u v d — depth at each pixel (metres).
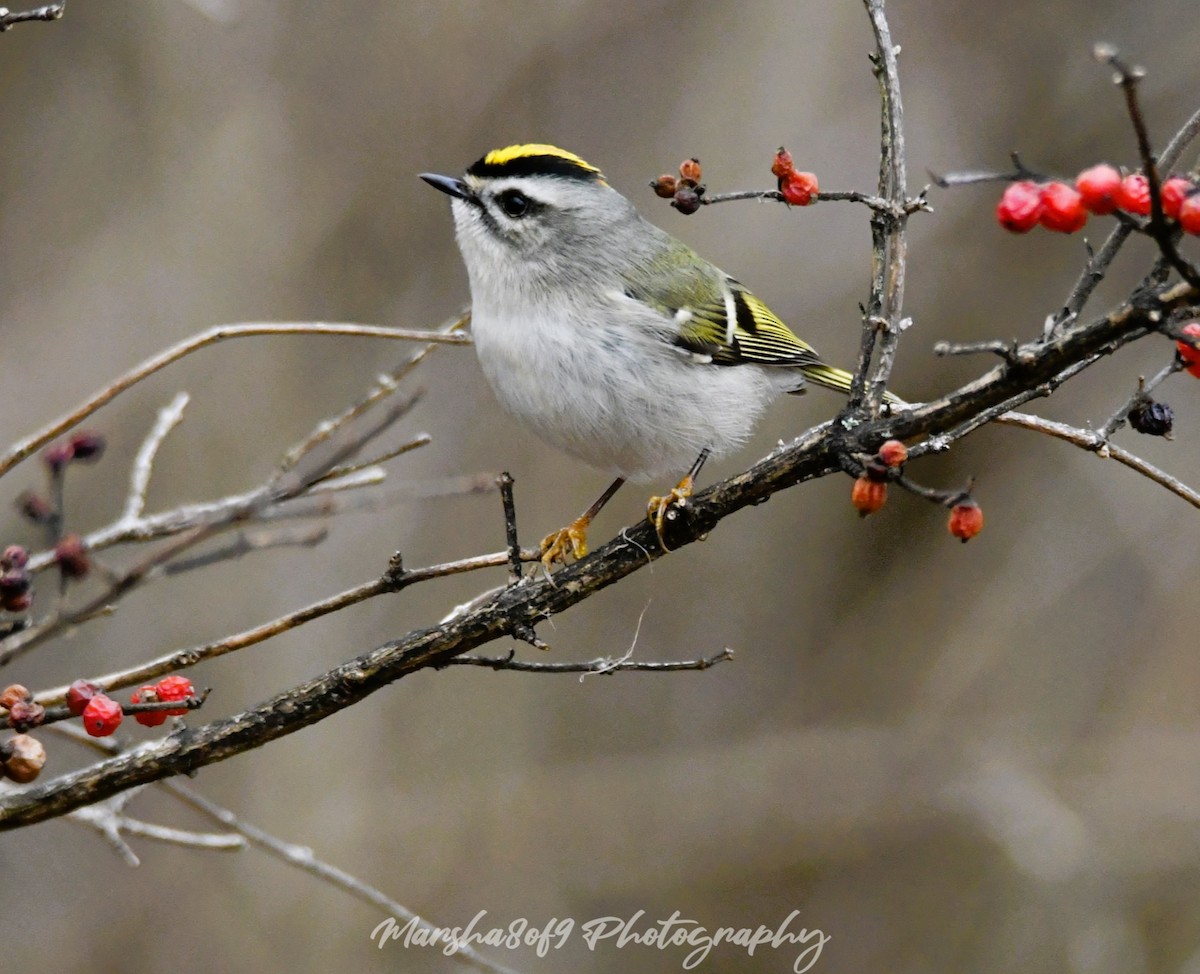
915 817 12.76
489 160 8.03
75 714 4.64
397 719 12.70
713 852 12.76
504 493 5.52
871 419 5.29
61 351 12.01
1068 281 14.05
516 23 13.36
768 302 13.58
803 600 14.15
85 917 11.32
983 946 12.16
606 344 7.83
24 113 12.52
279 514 4.87
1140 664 13.32
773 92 13.88
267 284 12.39
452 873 12.09
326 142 12.88
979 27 14.47
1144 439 13.72
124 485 11.72
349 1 12.95
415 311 12.83
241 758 11.84
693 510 5.65
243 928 11.36
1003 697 13.45
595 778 12.97
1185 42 14.26
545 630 13.62
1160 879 12.12
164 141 12.44
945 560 14.07
